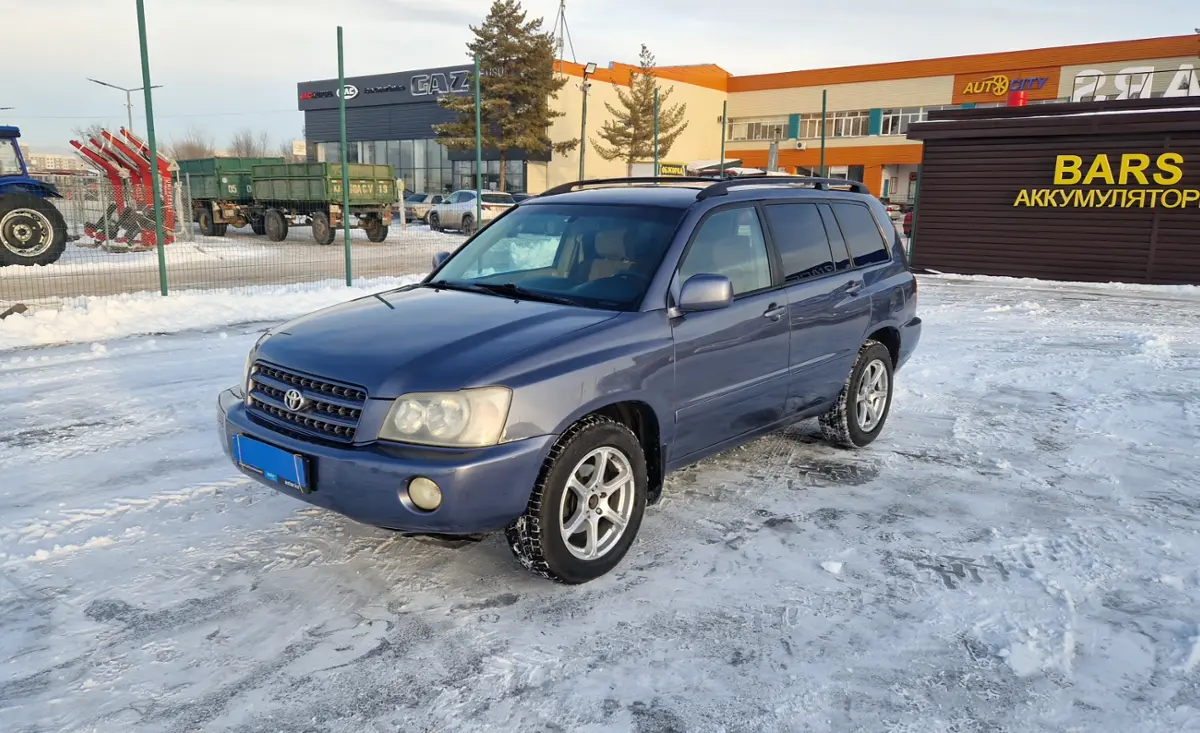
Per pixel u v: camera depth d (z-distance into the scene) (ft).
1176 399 21.89
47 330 29.27
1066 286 50.34
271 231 85.81
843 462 16.92
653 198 14.42
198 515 13.80
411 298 13.52
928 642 10.13
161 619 10.53
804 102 178.60
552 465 10.66
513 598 11.16
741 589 11.44
